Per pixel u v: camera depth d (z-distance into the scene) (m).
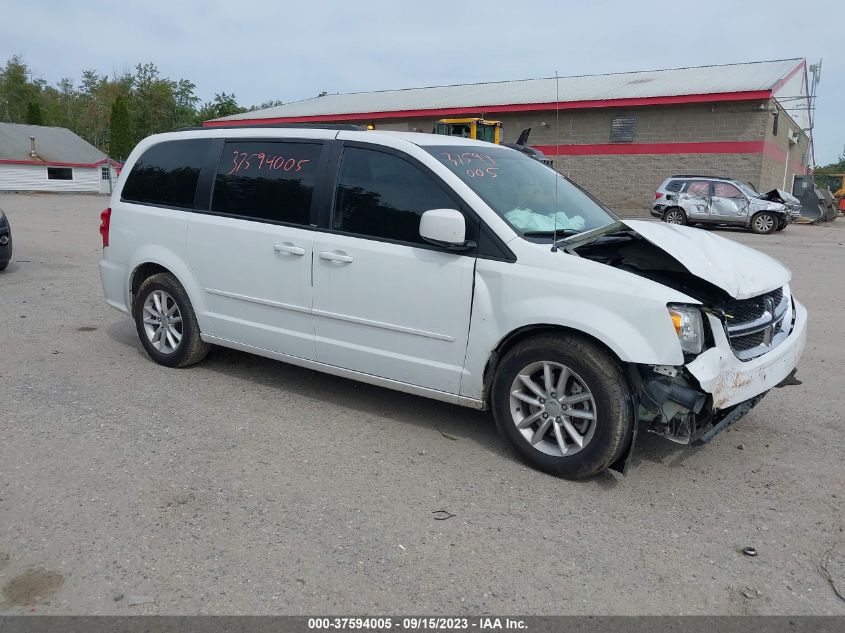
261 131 5.25
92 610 2.82
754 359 3.99
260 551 3.25
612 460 3.87
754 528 3.56
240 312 5.24
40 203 33.16
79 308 8.04
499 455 4.35
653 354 3.64
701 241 4.28
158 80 72.81
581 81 34.81
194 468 4.05
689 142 28.00
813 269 12.52
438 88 39.53
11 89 82.62
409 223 4.42
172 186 5.66
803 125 36.03
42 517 3.47
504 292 4.05
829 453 4.46
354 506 3.68
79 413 4.81
